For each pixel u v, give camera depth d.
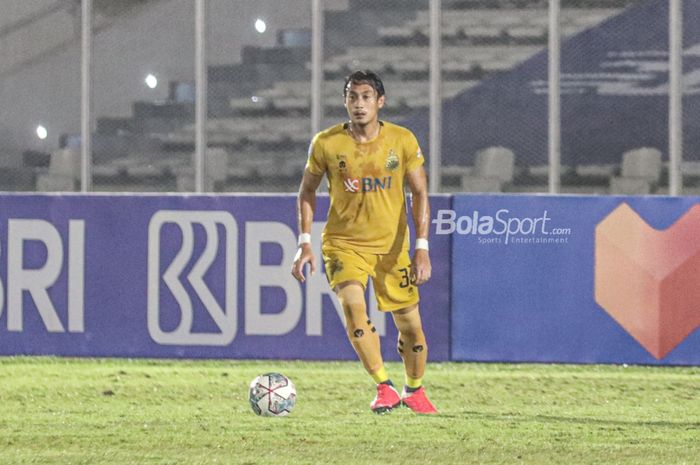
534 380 31.19
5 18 46.84
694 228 32.16
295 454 21.80
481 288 32.75
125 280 33.81
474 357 32.84
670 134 44.34
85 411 26.97
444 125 45.78
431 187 45.66
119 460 21.42
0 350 34.22
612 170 45.00
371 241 24.42
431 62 45.34
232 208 33.44
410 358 25.42
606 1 44.97
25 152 46.84
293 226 33.25
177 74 46.44
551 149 45.12
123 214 33.75
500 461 21.22
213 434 23.84
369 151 24.16
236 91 46.12
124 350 33.81
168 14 46.53
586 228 32.41
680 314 32.28
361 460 21.27
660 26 44.78
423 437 23.38
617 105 44.94
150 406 27.69
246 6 46.22
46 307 34.00
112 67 46.47
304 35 46.09
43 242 33.94
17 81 46.88
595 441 23.17
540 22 45.41
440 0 45.72
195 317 33.62
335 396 28.84
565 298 32.53
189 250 33.56
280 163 46.12
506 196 32.62
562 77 45.25
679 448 22.55
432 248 32.88
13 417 26.19
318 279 33.25
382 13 46.12
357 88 23.83
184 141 46.50
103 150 46.59
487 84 45.50
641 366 32.59
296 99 46.16
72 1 46.78
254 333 33.47
